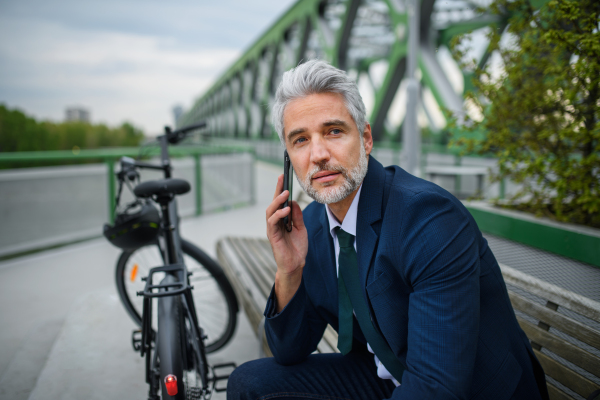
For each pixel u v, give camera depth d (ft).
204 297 8.65
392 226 3.09
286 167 3.56
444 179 19.48
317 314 4.08
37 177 14.10
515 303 4.12
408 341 2.88
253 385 3.77
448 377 2.62
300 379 3.83
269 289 6.79
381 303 3.19
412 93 19.94
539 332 3.87
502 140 7.79
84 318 8.82
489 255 3.25
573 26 5.90
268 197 28.76
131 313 7.82
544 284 3.80
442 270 2.81
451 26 41.19
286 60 81.97
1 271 12.41
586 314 3.35
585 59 5.60
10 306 9.86
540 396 3.29
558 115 7.47
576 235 5.11
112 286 10.67
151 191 5.26
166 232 5.61
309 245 3.96
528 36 6.96
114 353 7.41
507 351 3.16
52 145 224.12
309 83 3.08
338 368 3.96
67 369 6.90
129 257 7.61
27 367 7.17
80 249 14.73
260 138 98.89
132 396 6.19
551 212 7.19
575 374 3.50
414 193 3.07
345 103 3.09
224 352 7.73
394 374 3.40
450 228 2.88
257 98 111.96
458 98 36.86
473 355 2.73
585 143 6.48
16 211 13.60
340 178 3.10
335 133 3.10
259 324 5.80
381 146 46.65
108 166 16.24
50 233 14.53
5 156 13.44
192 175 21.18
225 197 23.93
